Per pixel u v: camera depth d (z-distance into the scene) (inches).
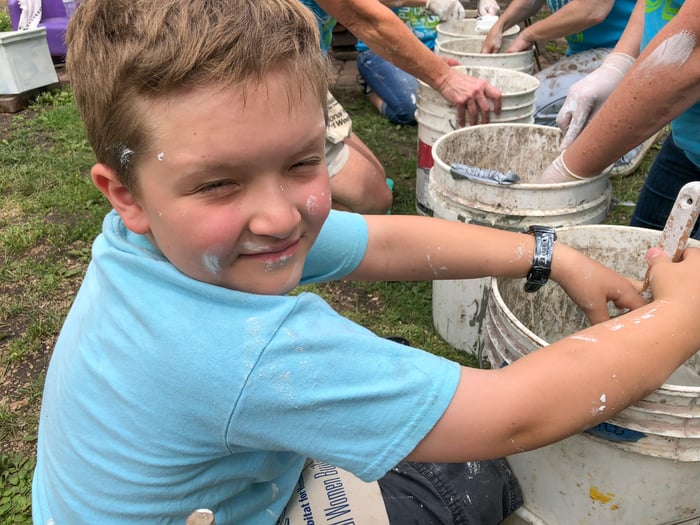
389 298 105.7
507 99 108.4
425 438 37.8
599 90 92.5
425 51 104.6
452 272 57.3
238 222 33.3
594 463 49.6
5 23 282.8
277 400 35.8
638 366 40.1
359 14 100.2
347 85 216.7
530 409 38.1
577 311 75.7
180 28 30.2
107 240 41.6
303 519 49.9
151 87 30.7
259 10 31.8
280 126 31.7
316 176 35.5
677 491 49.3
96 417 39.6
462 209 80.0
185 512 41.2
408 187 145.7
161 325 36.3
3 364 92.3
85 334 41.4
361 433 37.4
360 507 50.6
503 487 56.7
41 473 47.2
